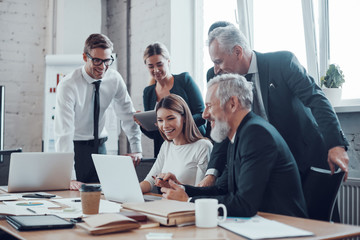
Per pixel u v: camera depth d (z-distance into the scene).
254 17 3.64
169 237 1.25
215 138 1.81
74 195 2.28
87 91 3.08
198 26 4.29
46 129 4.32
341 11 3.01
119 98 3.34
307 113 2.26
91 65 2.90
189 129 2.47
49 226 1.41
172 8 4.16
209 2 4.20
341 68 3.03
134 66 4.66
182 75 3.33
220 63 2.29
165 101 2.45
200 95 3.32
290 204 1.65
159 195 2.24
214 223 1.41
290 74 2.21
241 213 1.54
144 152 4.43
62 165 2.50
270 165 1.61
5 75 4.56
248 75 2.32
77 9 4.64
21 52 4.64
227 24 2.81
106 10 5.05
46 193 2.33
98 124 3.15
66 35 4.59
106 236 1.30
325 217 1.76
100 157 2.07
